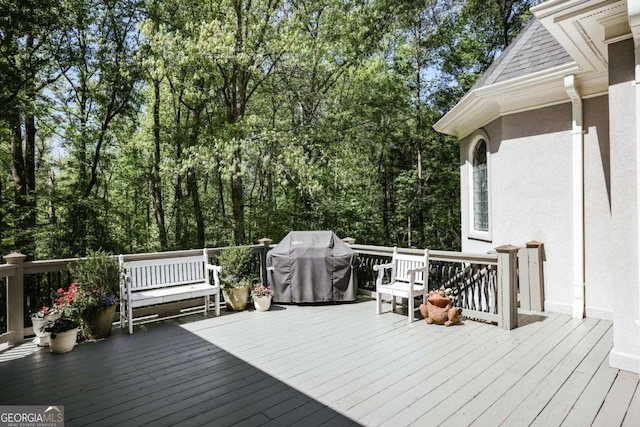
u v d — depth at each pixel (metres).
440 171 14.88
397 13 12.52
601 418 2.51
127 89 11.80
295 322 4.82
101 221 11.20
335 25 11.46
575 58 3.94
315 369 3.37
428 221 15.60
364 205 14.03
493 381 3.07
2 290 5.46
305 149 11.75
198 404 2.77
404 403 2.74
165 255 5.16
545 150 5.06
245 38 9.81
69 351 3.88
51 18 8.84
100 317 4.23
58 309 4.16
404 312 5.23
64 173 13.12
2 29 8.17
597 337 4.06
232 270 5.52
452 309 4.60
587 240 4.75
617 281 3.28
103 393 2.96
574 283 4.81
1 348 3.98
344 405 2.73
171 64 9.60
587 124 4.67
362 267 6.33
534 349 3.76
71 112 11.39
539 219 5.14
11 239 9.50
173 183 13.43
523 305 5.21
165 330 4.55
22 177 10.68
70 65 10.29
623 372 3.20
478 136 6.44
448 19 13.98
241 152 9.64
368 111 13.17
